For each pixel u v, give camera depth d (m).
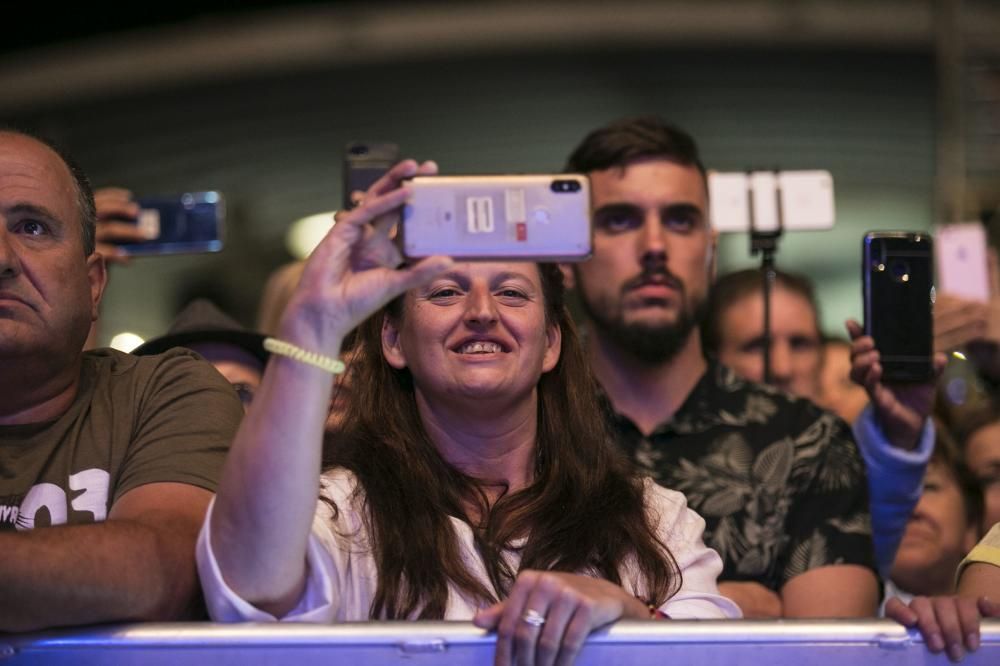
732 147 9.04
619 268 3.78
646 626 2.20
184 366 2.89
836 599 3.38
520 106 9.02
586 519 2.74
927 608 2.25
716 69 8.94
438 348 2.76
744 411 3.68
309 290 2.18
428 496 2.72
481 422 2.81
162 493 2.62
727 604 2.71
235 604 2.27
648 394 3.76
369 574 2.61
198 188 8.98
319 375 2.20
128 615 2.35
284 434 2.20
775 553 3.46
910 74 8.83
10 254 2.68
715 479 3.56
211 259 8.66
